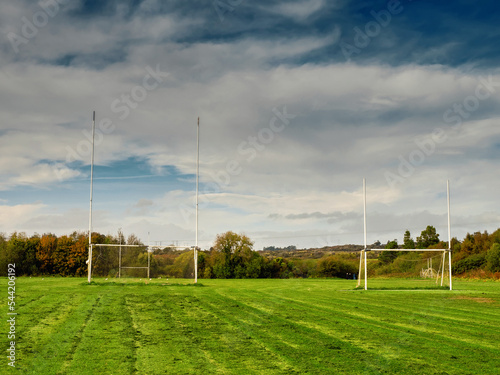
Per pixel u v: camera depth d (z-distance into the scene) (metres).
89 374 9.43
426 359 11.09
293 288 37.28
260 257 74.62
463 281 54.62
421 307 22.28
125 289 30.61
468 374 9.86
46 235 64.62
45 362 10.29
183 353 11.31
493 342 13.20
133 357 10.81
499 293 32.31
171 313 18.27
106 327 14.63
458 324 16.59
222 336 13.57
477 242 71.88
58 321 15.59
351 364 10.52
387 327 15.70
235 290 32.44
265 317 17.66
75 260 63.09
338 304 23.19
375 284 47.00
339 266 74.56
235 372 9.74
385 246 88.44
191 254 68.38
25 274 61.72
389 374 9.78
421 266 69.00
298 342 12.88
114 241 66.31
